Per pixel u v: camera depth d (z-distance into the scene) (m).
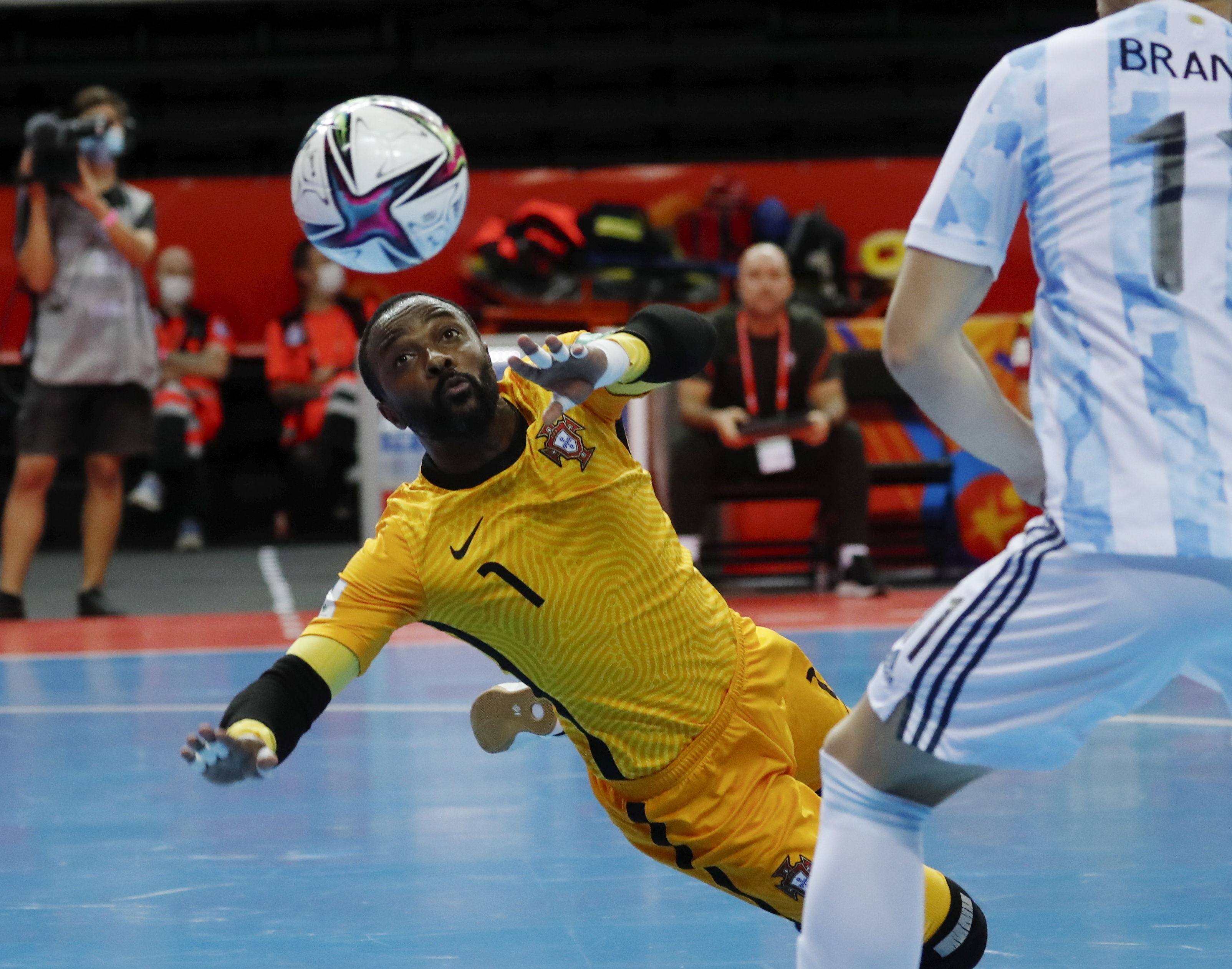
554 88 29.80
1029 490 4.18
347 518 25.73
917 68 29.72
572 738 5.11
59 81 29.00
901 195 24.58
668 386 18.56
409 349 4.43
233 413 27.78
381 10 29.80
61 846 7.63
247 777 4.08
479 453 4.70
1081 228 3.82
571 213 23.19
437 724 10.80
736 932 6.06
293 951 5.89
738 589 18.66
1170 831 7.57
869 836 4.09
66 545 26.70
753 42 29.77
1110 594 3.71
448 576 4.73
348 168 5.38
